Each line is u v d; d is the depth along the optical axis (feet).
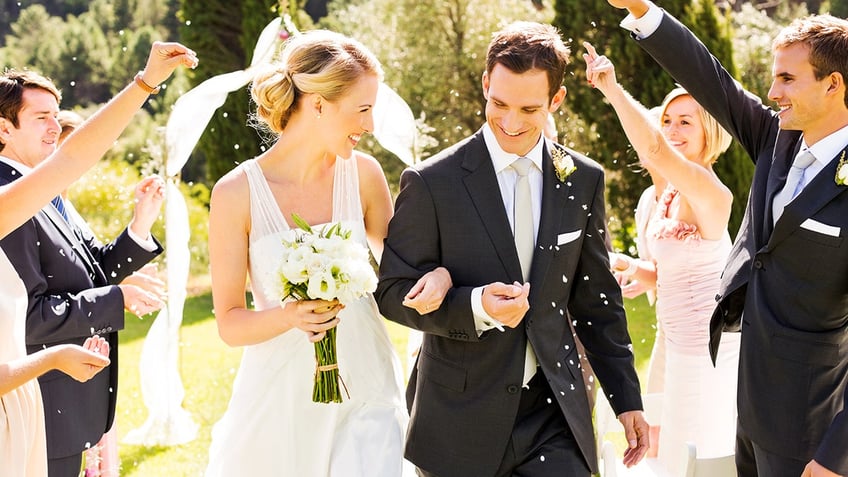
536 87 10.18
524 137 10.62
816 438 10.92
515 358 10.64
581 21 36.17
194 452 20.33
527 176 10.83
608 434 21.24
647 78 35.14
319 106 10.69
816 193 10.74
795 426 10.96
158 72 9.61
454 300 10.16
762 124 12.09
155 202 14.97
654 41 11.96
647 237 15.79
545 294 10.71
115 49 65.21
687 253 15.05
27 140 13.38
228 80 14.48
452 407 10.76
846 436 10.11
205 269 45.01
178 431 16.49
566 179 10.88
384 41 46.83
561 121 37.17
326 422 10.95
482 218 10.61
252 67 14.24
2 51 64.13
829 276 10.69
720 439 15.19
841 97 10.81
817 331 10.87
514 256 10.64
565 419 10.83
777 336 11.00
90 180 41.04
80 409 12.57
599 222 11.19
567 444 10.80
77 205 40.60
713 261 15.11
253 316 10.44
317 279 9.73
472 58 44.70
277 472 10.98
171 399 16.42
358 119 10.72
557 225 10.77
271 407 10.94
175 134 14.83
